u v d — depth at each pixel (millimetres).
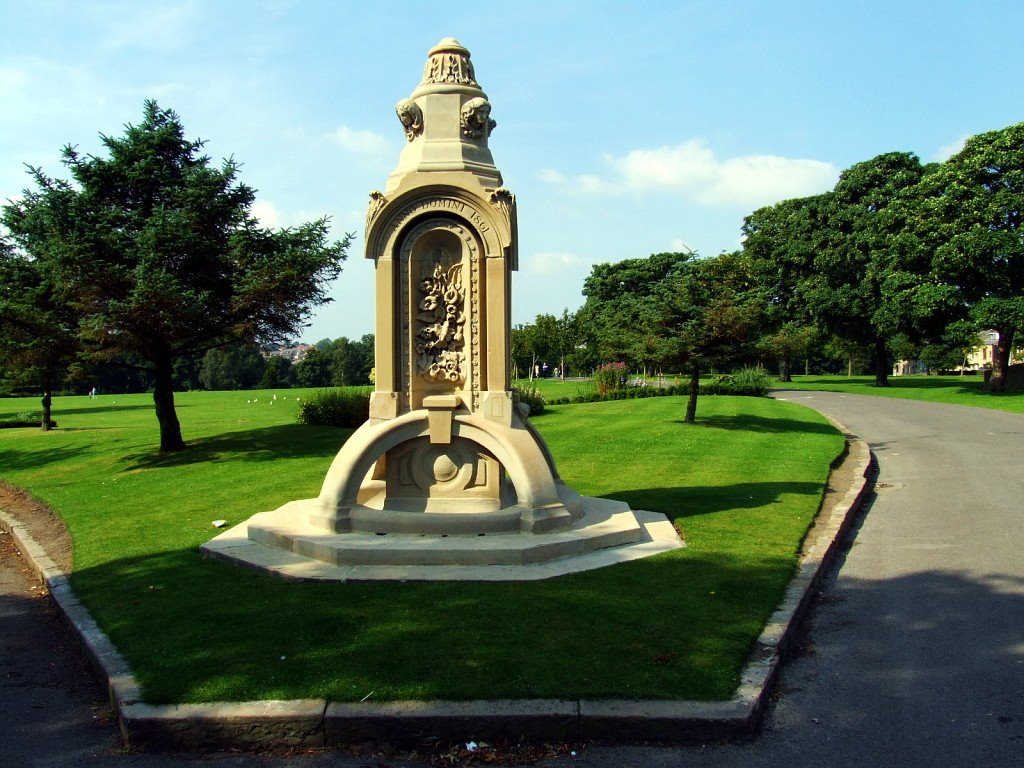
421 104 8664
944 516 10500
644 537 8406
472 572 6965
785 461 15258
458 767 4180
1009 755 4254
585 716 4363
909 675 5320
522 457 8039
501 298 8273
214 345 19859
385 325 8430
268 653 5266
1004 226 30578
